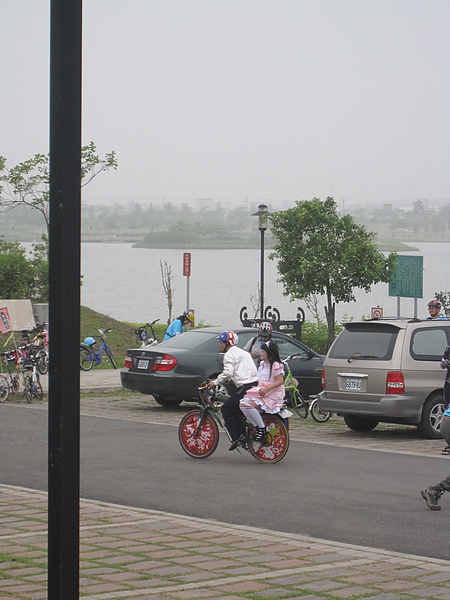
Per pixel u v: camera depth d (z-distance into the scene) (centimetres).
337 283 3934
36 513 1195
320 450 1838
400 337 2017
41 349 3234
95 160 4388
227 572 905
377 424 2259
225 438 2003
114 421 2227
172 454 1748
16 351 2736
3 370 3272
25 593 816
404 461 1705
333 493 1383
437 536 1109
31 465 1609
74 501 525
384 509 1268
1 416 2289
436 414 2027
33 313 3688
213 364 2420
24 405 2527
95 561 945
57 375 519
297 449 1845
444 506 1292
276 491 1395
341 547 1027
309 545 1033
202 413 1688
